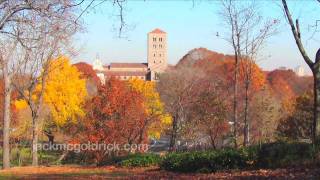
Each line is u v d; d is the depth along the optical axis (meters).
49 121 41.75
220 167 18.42
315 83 16.69
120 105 33.22
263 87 47.91
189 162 20.05
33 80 33.88
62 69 41.00
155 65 134.50
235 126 29.61
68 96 40.62
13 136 41.34
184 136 33.91
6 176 21.22
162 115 37.53
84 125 33.50
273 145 17.55
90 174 21.58
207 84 40.47
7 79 32.00
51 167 29.39
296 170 14.35
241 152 18.08
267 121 42.28
